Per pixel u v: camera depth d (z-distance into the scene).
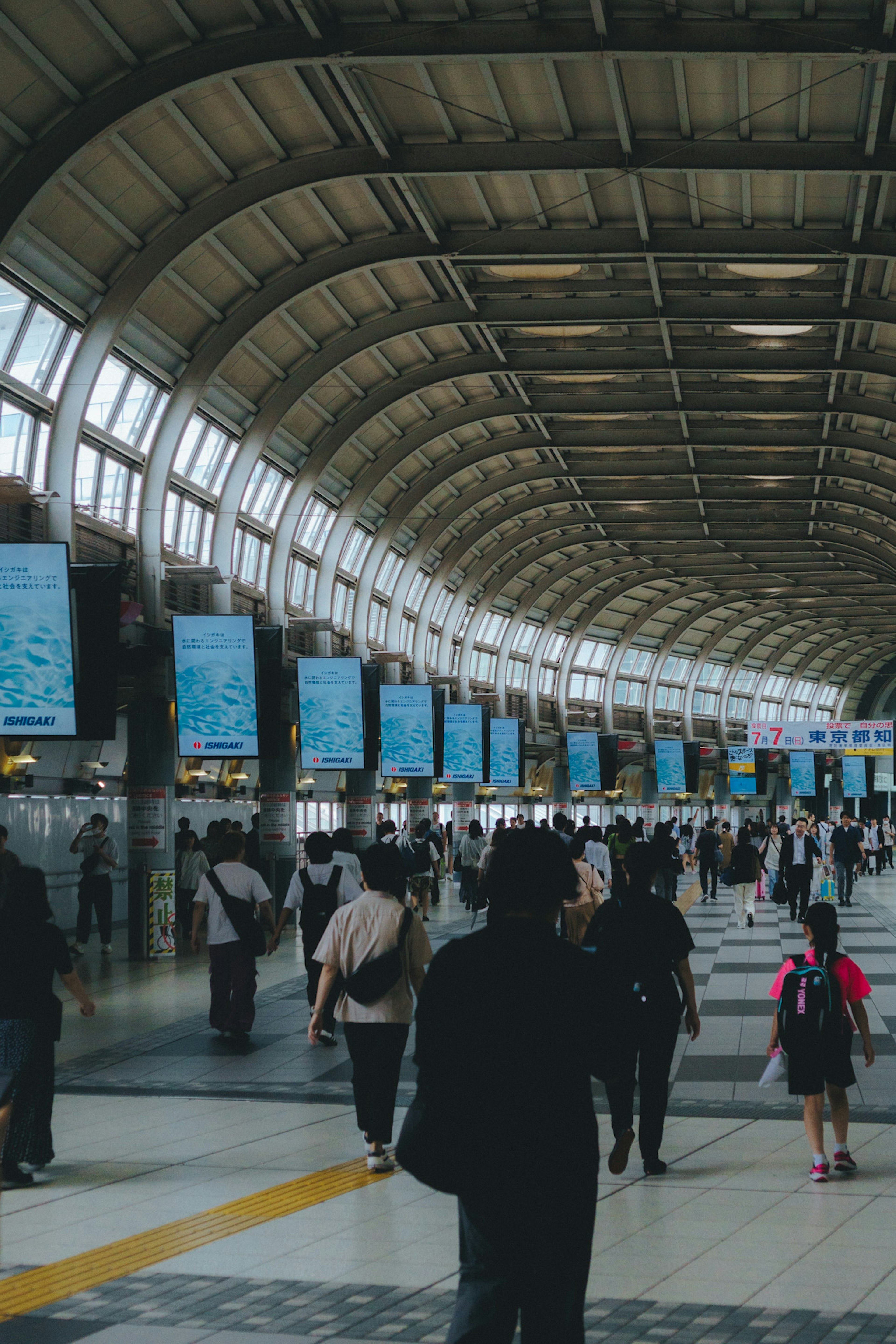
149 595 26.58
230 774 38.38
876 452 39.12
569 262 26.41
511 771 42.41
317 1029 8.40
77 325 23.17
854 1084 8.02
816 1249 6.49
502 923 4.00
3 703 17.69
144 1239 6.80
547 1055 3.80
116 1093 11.09
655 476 43.41
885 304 28.16
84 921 23.61
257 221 24.75
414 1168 3.77
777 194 24.19
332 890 13.40
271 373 29.97
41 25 17.94
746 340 31.50
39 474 23.42
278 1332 5.42
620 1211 7.23
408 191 23.66
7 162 19.70
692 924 27.80
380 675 32.22
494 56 18.88
